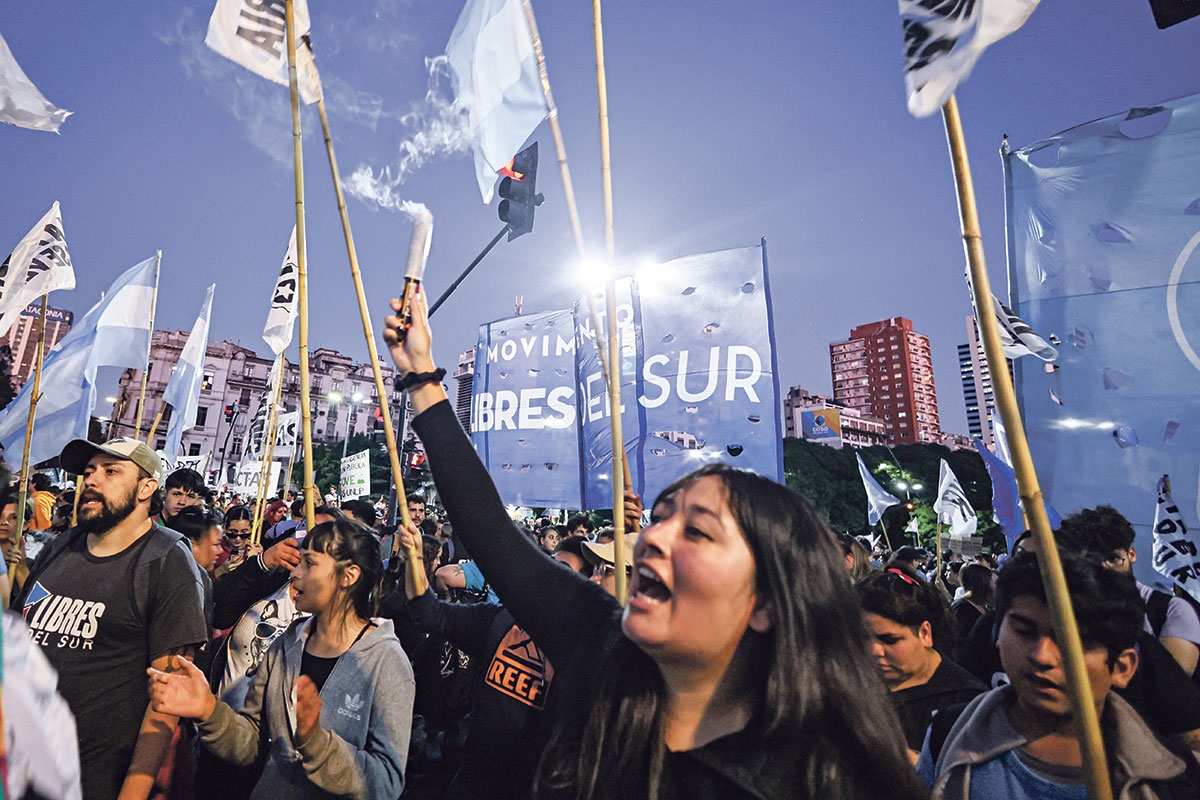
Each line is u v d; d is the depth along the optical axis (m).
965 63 1.19
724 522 1.16
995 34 1.17
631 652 1.28
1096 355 3.27
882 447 53.38
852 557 3.72
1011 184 3.61
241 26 2.46
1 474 1.98
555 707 1.40
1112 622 1.45
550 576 1.55
